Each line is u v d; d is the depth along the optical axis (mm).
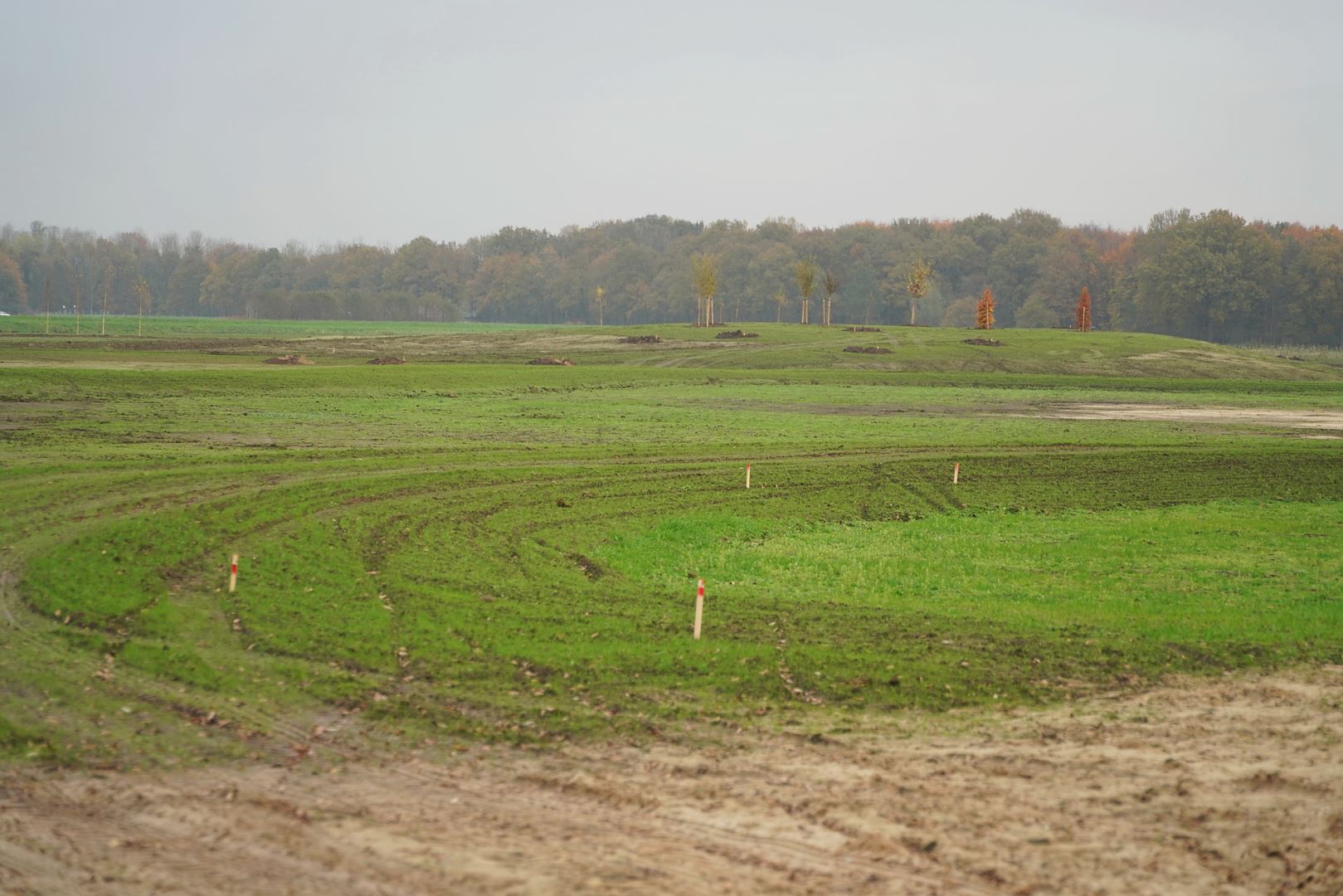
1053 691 15750
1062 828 11250
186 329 169125
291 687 15078
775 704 14828
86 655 16156
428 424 50750
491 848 10547
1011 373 100875
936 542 29328
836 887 9914
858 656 17062
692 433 50594
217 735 13344
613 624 18625
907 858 10500
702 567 25078
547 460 39406
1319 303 185625
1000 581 24281
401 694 14914
